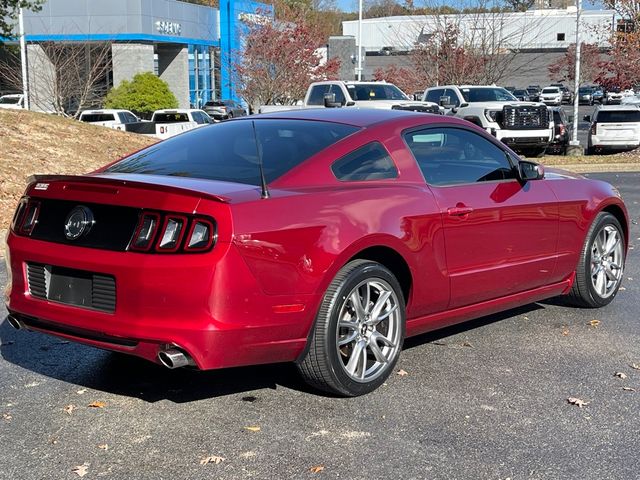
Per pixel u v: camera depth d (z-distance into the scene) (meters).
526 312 6.86
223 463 3.88
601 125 25.44
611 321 6.58
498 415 4.54
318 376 4.59
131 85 40.12
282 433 4.24
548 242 6.11
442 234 5.17
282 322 4.30
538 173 5.86
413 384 5.02
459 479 3.75
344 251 4.52
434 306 5.27
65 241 4.44
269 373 5.20
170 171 4.87
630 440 4.23
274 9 32.88
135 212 4.23
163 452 4.00
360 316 4.72
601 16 54.31
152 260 4.09
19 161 13.46
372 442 4.14
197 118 30.55
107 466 3.85
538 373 5.27
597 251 6.83
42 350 5.67
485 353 5.68
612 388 5.00
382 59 53.62
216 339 4.07
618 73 29.09
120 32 41.25
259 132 5.25
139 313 4.12
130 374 5.16
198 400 4.71
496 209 5.56
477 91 24.41
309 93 22.42
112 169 5.14
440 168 5.43
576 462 3.96
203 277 4.02
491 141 5.90
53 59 31.98
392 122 5.31
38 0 24.38
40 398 4.73
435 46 32.53
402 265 5.03
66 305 4.42
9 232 4.80
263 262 4.18
